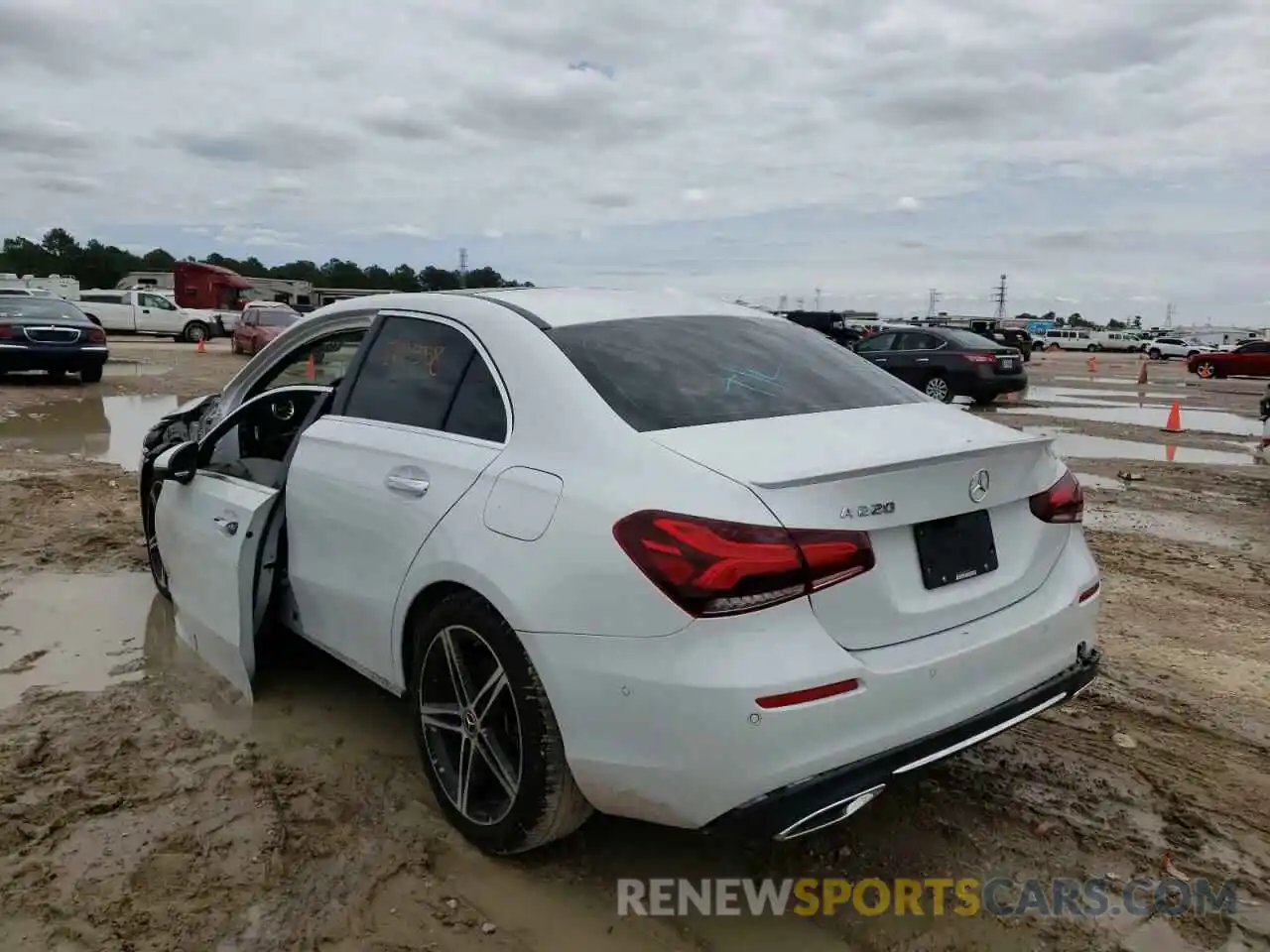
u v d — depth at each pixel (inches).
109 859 119.8
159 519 187.5
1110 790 140.3
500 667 112.8
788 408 121.6
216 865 119.0
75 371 717.9
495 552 111.5
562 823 112.9
